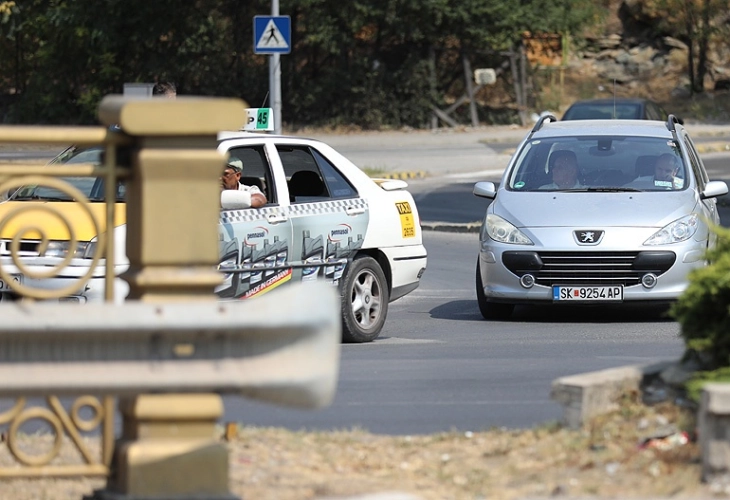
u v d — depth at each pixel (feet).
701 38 590.55
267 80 504.43
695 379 67.97
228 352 53.06
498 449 68.95
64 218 58.03
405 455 69.67
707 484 58.23
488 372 103.71
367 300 126.52
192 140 55.77
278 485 62.54
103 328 51.34
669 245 133.18
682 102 583.58
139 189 55.83
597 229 134.31
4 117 513.86
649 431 66.64
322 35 488.85
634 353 113.60
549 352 115.44
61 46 495.00
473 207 279.28
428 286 177.27
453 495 60.59
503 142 458.91
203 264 56.08
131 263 57.11
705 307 69.15
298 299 52.90
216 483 56.49
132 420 56.95
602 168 145.48
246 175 122.11
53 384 51.24
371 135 489.67
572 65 604.49
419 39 500.33
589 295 133.90
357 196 127.75
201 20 488.85
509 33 498.28
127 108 54.49
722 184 142.72
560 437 68.54
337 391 95.35
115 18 483.51
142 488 55.72
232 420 83.05
